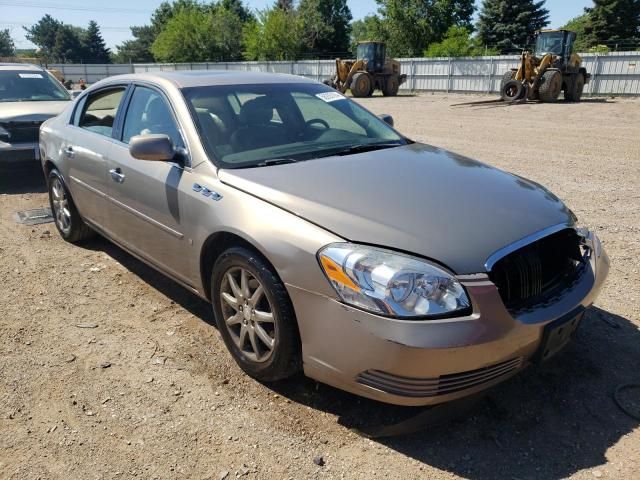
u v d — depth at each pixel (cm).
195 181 322
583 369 315
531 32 5447
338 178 301
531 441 261
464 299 236
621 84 2741
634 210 614
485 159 944
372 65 2867
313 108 400
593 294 283
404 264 238
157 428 271
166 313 388
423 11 5234
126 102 411
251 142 347
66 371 317
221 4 7619
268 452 255
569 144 1114
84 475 242
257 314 289
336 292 246
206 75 399
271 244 267
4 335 357
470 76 3281
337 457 252
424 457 251
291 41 5531
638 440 260
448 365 232
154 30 8831
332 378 258
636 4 4903
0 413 281
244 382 307
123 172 384
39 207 650
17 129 712
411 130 1361
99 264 475
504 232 260
